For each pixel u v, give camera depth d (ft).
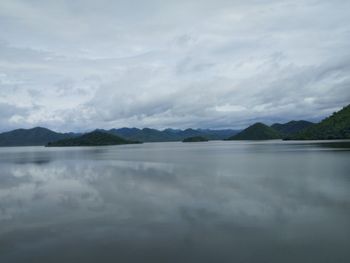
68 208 77.10
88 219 67.05
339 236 53.21
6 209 77.15
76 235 56.70
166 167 172.24
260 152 302.66
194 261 44.91
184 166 175.52
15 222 65.67
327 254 46.37
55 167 187.62
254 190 94.27
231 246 50.08
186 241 52.65
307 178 114.32
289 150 311.06
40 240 54.49
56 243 52.90
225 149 423.64
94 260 45.98
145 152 387.14
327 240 51.60
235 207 74.33
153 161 221.46
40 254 48.55
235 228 58.80
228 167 163.32
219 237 54.19
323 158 197.98
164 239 53.78
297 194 86.43
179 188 101.04
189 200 82.84
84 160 244.83
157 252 48.24
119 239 54.13
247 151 336.49
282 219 63.67
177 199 84.38
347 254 46.19
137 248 49.96
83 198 88.79
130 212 71.97
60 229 60.39
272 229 57.67
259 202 78.48
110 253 48.29
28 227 62.08
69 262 45.62
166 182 114.73
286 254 46.70
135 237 54.95
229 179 118.32
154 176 132.26
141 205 78.43
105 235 56.34
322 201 77.25
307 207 72.08
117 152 398.62
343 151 259.19
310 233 55.01
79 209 75.87
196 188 100.27
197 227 59.93
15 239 55.21
